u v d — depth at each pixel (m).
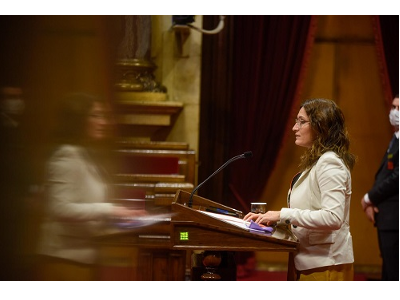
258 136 8.56
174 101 8.50
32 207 1.14
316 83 9.12
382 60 8.67
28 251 1.18
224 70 8.44
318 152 3.64
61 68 1.05
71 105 1.37
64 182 2.41
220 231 3.29
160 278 5.65
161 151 7.58
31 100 1.03
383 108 9.07
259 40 8.46
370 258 9.12
